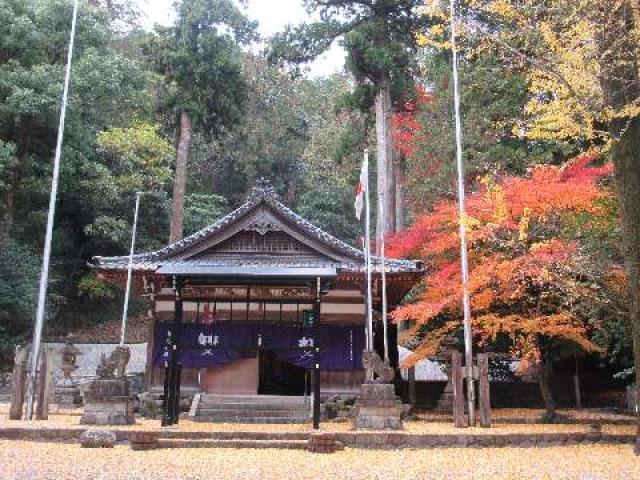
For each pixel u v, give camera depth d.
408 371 22.12
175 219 30.69
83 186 29.80
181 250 19.14
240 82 32.53
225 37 31.30
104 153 31.75
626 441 12.51
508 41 10.26
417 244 20.38
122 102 30.39
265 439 12.16
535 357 15.90
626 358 17.52
